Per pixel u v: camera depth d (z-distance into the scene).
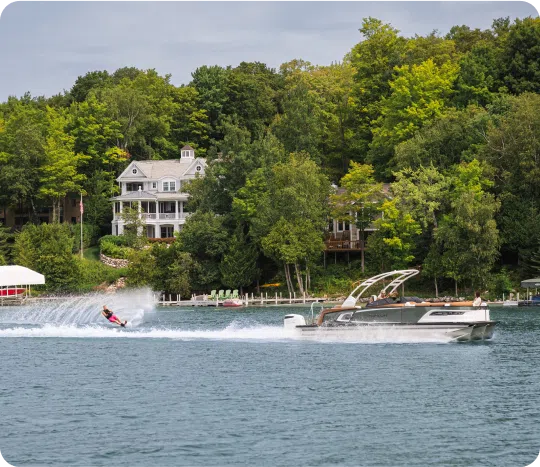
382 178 163.88
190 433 43.44
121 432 43.81
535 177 127.50
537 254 124.56
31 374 59.81
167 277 142.50
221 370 60.06
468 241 122.31
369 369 59.22
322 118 181.75
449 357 63.78
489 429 43.41
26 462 39.44
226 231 143.50
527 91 157.12
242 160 148.88
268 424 44.91
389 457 39.44
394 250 131.38
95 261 157.38
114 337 79.19
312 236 135.12
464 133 141.88
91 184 182.88
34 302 137.25
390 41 184.50
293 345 71.31
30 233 155.00
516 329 83.75
